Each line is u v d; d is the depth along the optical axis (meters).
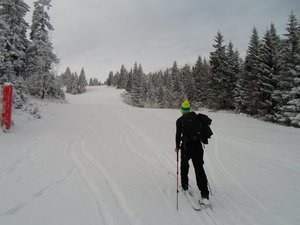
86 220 3.33
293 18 25.77
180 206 3.94
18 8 21.66
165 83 87.94
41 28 28.00
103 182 4.82
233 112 36.59
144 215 3.57
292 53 24.64
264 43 28.23
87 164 6.02
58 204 3.77
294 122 22.25
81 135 10.04
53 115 15.64
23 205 3.66
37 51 26.92
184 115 4.39
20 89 18.12
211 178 5.48
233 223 3.46
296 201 4.27
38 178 4.82
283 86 25.30
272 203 4.17
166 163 6.57
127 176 5.28
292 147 9.41
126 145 8.73
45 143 8.05
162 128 13.56
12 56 21.64
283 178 5.57
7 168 5.23
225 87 38.31
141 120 16.77
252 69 31.55
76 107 21.44
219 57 38.94
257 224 3.44
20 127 10.87
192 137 4.15
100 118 16.23
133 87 69.75
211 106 40.56
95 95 86.50
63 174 5.15
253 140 10.81
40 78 27.92
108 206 3.79
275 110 26.92
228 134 12.38
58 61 29.14
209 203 3.87
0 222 3.15
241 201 4.23
